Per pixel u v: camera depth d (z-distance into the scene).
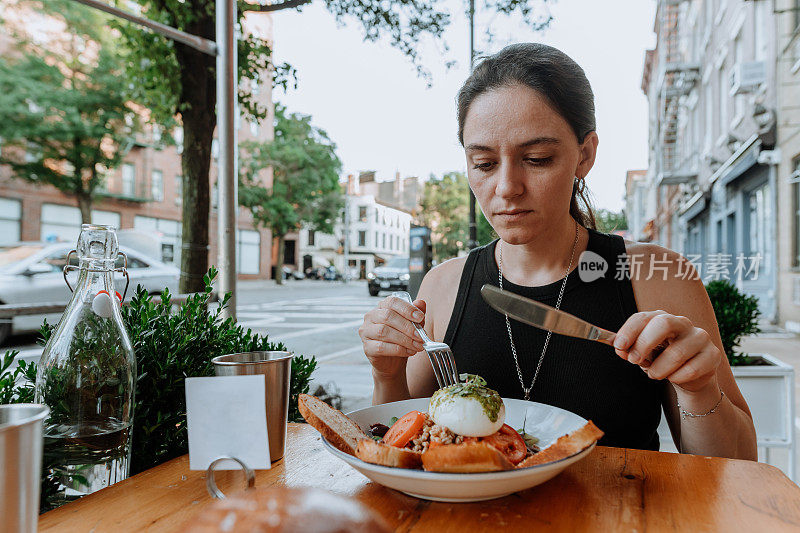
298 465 0.95
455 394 0.92
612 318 1.37
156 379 1.03
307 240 52.31
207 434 0.79
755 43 9.90
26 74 13.88
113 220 23.97
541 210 1.15
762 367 2.52
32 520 0.48
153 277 8.21
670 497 0.79
